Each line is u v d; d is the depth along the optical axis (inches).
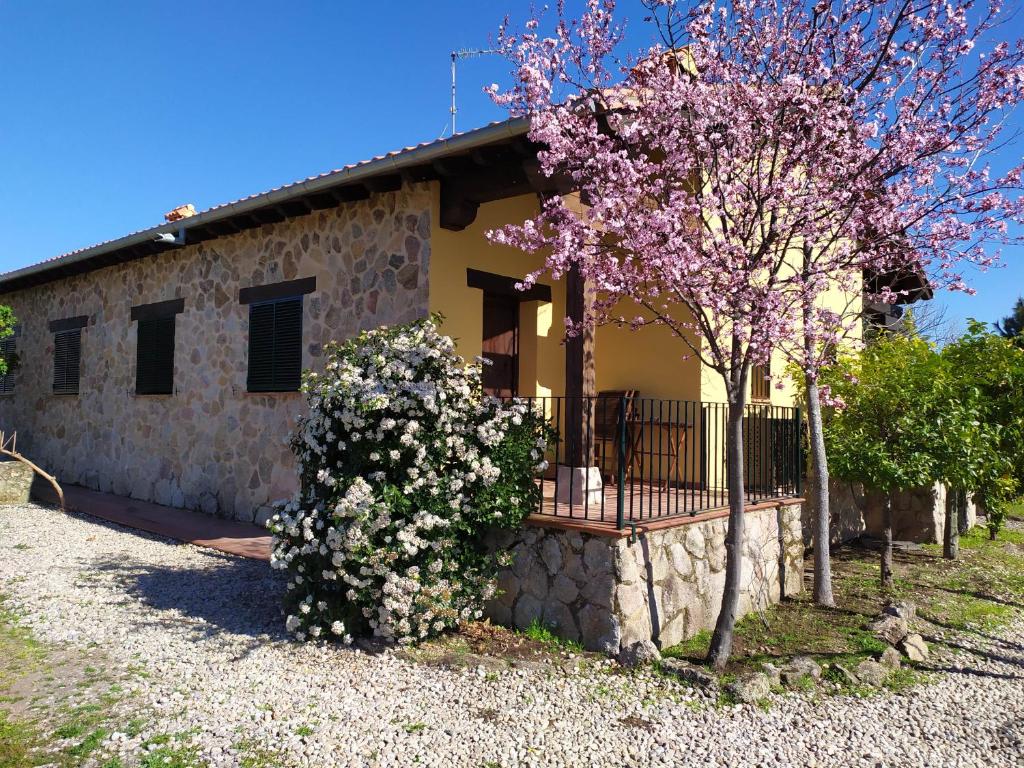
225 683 152.9
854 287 194.9
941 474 249.9
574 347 211.3
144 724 132.6
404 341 193.0
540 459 197.0
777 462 251.4
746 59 173.9
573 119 177.6
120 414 396.8
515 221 275.4
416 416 181.6
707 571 200.2
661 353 279.6
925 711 156.3
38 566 247.8
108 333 411.5
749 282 158.1
